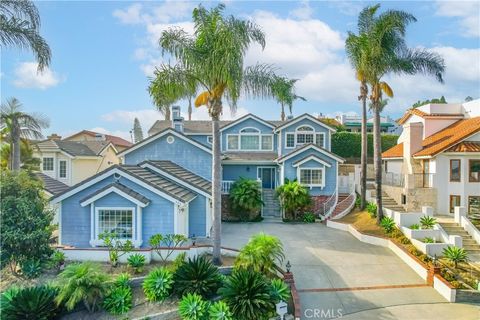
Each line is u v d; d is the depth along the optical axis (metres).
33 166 25.27
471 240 18.39
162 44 14.28
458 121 28.66
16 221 13.95
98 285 11.91
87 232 16.69
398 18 19.83
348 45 21.84
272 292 11.66
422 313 12.09
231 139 33.03
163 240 15.65
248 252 13.18
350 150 43.19
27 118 22.30
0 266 13.91
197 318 10.93
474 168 22.77
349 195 27.81
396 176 26.31
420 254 16.52
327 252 18.06
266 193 30.05
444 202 23.41
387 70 20.92
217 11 14.76
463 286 13.43
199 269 12.55
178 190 18.56
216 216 15.05
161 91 14.75
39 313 11.23
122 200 16.50
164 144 25.41
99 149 37.88
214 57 13.69
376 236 19.67
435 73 21.19
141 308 12.02
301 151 28.27
